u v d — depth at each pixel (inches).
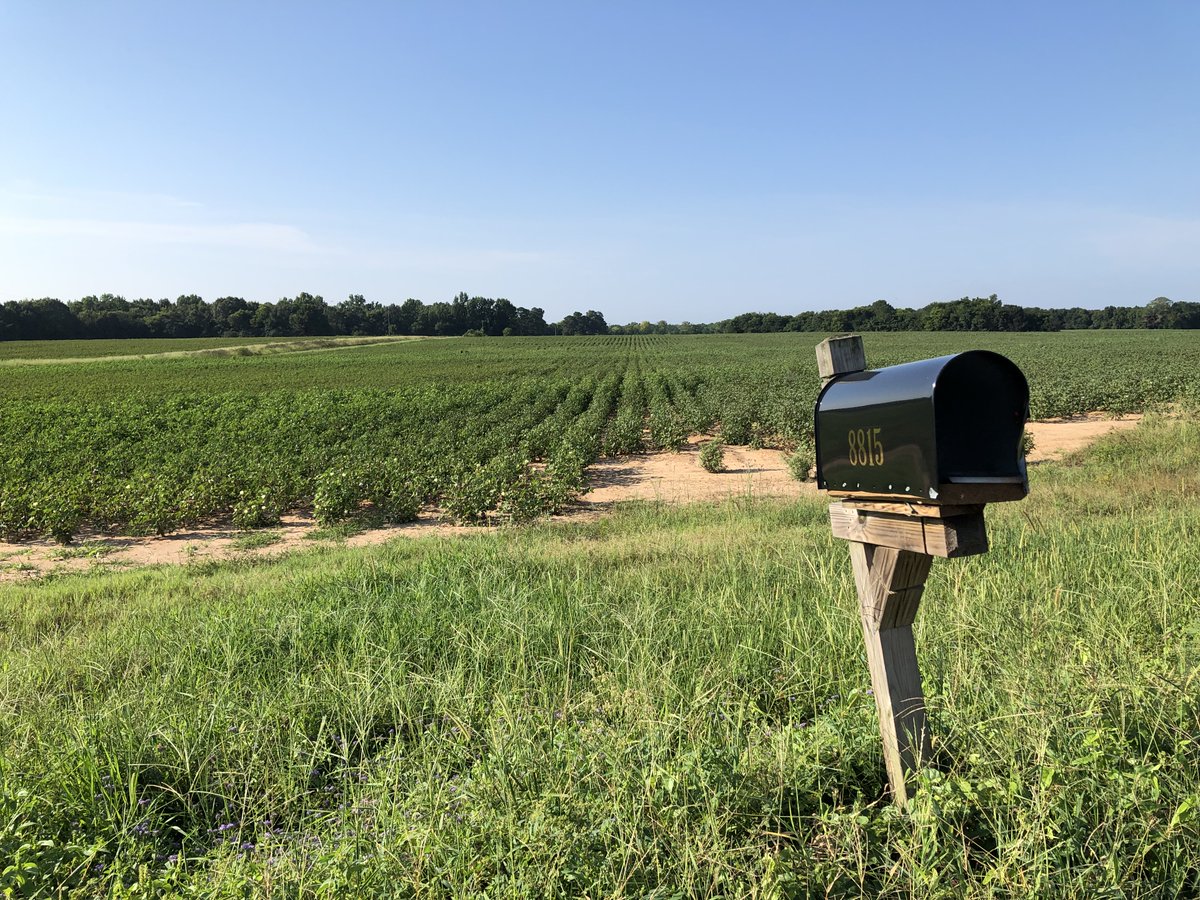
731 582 222.1
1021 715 109.8
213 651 201.8
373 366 2726.4
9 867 103.3
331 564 350.0
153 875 108.7
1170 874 88.0
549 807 103.4
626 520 451.5
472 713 146.8
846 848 93.6
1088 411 1052.5
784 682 150.5
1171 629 150.6
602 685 151.6
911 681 107.0
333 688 164.6
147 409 1380.4
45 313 4965.6
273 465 668.7
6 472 684.7
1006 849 86.2
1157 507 330.6
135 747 142.9
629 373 2170.3
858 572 108.5
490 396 1416.1
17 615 288.0
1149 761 104.7
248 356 3535.9
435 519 551.2
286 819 120.2
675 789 104.4
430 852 96.7
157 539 518.3
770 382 1583.4
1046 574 203.3
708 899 85.1
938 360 88.4
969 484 86.4
